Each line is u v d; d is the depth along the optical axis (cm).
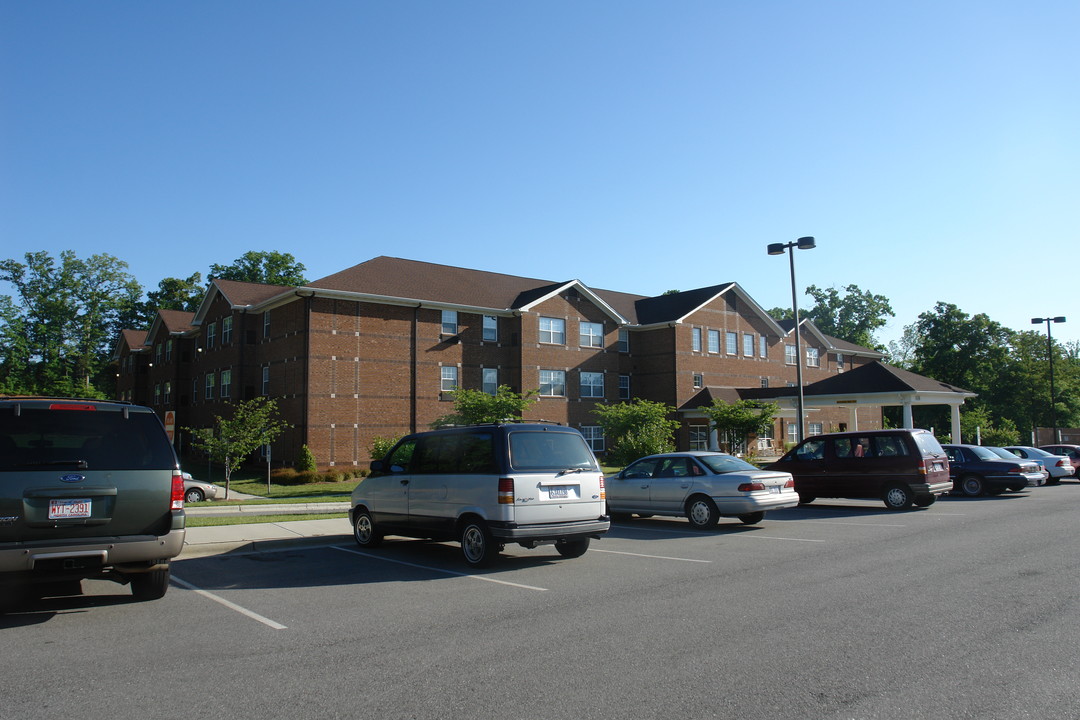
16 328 6359
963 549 1134
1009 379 5850
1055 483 2820
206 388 4066
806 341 5412
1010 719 453
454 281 4009
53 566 730
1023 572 929
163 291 7069
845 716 462
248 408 2647
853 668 557
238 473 3384
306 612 788
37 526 723
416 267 3969
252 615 776
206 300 4062
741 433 3159
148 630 713
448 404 3672
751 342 4838
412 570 1053
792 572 970
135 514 770
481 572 1024
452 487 1099
